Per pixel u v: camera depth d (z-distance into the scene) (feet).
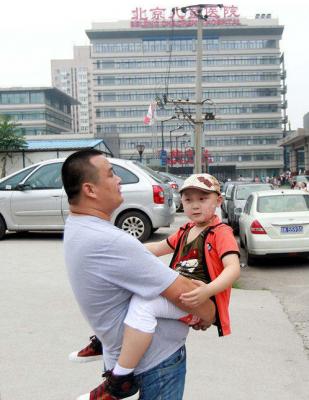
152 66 413.80
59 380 13.47
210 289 7.38
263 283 26.58
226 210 56.34
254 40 414.00
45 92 392.47
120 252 6.77
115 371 6.84
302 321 18.79
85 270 6.84
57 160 38.24
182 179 77.77
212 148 416.05
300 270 30.35
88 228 6.92
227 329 8.06
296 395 12.49
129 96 414.82
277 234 30.91
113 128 414.41
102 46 414.82
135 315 6.88
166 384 7.22
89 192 7.08
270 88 414.41
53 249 34.40
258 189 52.08
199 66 76.07
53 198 37.06
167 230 45.19
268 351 15.57
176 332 7.30
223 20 409.69
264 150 415.23
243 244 35.99
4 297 22.17
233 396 12.45
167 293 6.97
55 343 16.28
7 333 17.29
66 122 456.04
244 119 415.03
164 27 409.90
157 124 402.93
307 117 231.50
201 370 14.07
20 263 29.73
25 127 390.01
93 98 416.67
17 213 37.73
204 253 8.57
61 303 21.13
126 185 36.04
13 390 12.88
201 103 77.05
